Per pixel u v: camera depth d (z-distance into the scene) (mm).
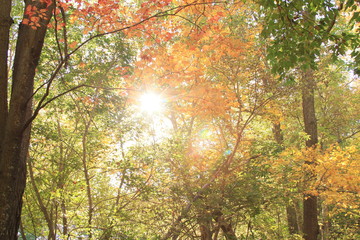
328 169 9039
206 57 8977
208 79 10383
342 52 6121
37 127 8844
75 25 9188
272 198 9023
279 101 9461
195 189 8695
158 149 9164
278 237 11227
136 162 8984
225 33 8281
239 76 9195
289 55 6281
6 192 4113
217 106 8977
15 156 4254
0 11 4434
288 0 5625
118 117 9469
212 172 9125
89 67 9523
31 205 10273
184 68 8742
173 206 8695
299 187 9289
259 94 9031
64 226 9453
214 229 9117
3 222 4027
